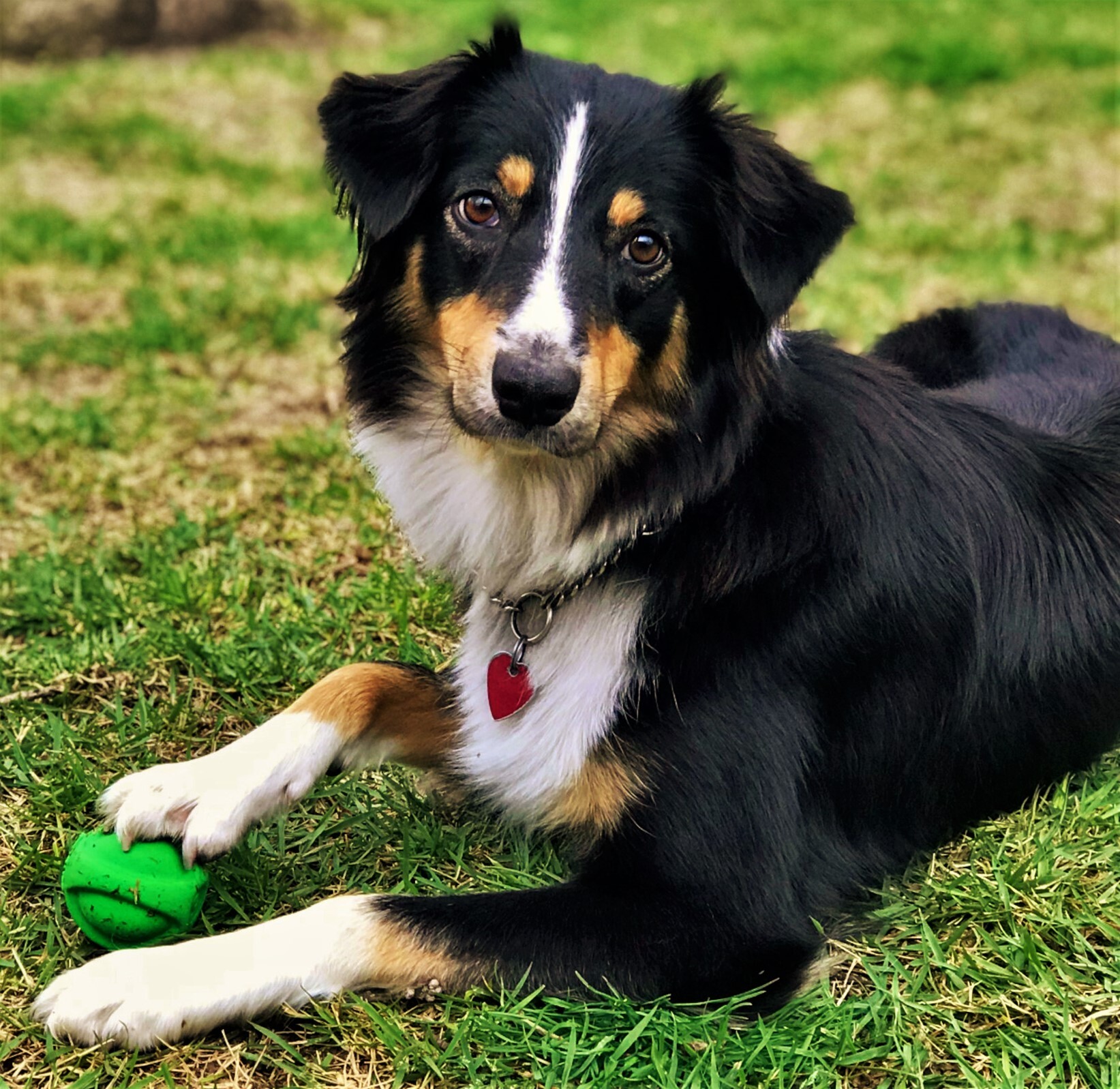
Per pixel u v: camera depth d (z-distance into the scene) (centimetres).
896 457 87
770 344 85
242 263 186
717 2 398
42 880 85
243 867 85
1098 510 94
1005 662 90
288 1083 75
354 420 92
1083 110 285
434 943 78
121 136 247
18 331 161
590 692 84
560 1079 76
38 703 100
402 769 94
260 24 330
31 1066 75
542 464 85
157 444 135
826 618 84
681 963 79
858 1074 77
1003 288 189
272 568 117
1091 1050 77
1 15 301
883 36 347
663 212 84
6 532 122
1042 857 87
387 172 86
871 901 87
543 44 336
